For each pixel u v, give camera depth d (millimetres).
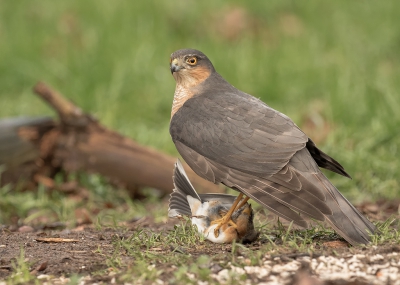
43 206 11961
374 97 14461
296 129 7941
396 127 13281
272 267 6879
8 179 12609
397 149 12977
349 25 19672
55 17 19984
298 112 15180
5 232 9414
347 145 13281
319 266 6871
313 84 16266
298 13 20844
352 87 15133
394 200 11422
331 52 18016
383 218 9797
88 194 12688
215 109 8406
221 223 7941
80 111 12625
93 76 16828
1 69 17750
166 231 9000
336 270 6805
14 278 6879
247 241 8094
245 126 8062
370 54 17812
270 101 16125
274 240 8102
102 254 7715
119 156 12586
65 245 8281
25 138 12562
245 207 8047
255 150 7887
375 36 18922
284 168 7645
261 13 20578
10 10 20531
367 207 10758
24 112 16031
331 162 8383
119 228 9383
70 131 12625
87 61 17250
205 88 9180
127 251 7777
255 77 16516
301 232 8344
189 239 8000
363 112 14273
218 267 6895
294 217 7305
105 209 11984
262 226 8492
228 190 12148
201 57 9242
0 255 7887
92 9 20156
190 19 20062
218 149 8086
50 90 12562
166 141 14188
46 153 12648
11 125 12547
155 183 12664
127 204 12500
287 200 7441
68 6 20453
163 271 6848
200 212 8234
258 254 7090
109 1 20500
